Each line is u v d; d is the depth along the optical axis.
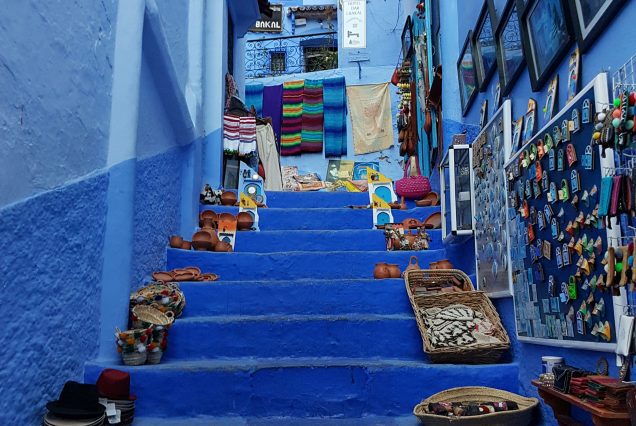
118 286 3.09
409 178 5.78
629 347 1.63
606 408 1.81
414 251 4.27
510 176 3.01
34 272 2.32
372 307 3.63
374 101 9.66
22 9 2.23
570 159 2.24
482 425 2.48
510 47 3.22
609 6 1.98
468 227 3.82
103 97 3.13
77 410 2.34
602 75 2.00
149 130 3.88
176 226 4.54
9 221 2.13
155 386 2.83
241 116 6.51
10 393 2.15
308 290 3.63
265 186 7.33
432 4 5.91
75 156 2.74
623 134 1.70
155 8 3.69
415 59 7.23
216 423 2.76
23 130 2.24
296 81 9.77
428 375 2.92
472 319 3.23
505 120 3.16
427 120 6.00
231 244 4.56
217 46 6.00
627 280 1.65
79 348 2.75
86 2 2.89
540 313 2.61
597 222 2.02
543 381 2.29
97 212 2.99
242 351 3.23
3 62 2.09
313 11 12.52
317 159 9.55
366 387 2.92
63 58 2.62
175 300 3.39
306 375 2.93
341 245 4.63
